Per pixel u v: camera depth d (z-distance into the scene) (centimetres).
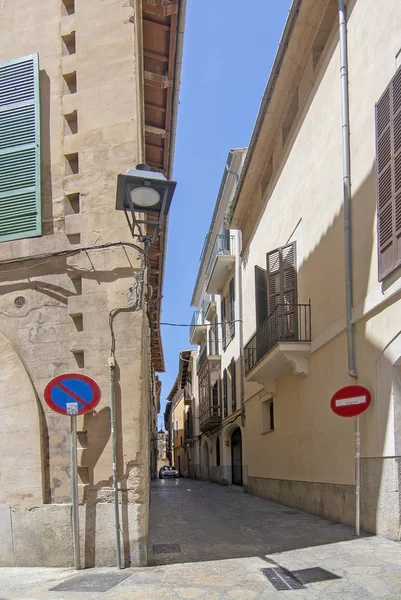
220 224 2747
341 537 821
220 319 2788
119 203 654
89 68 777
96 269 716
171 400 6819
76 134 765
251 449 1875
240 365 2123
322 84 1123
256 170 1705
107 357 690
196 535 884
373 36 878
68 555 651
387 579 570
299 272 1284
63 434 688
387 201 788
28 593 539
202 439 3547
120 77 767
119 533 643
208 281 2655
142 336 704
